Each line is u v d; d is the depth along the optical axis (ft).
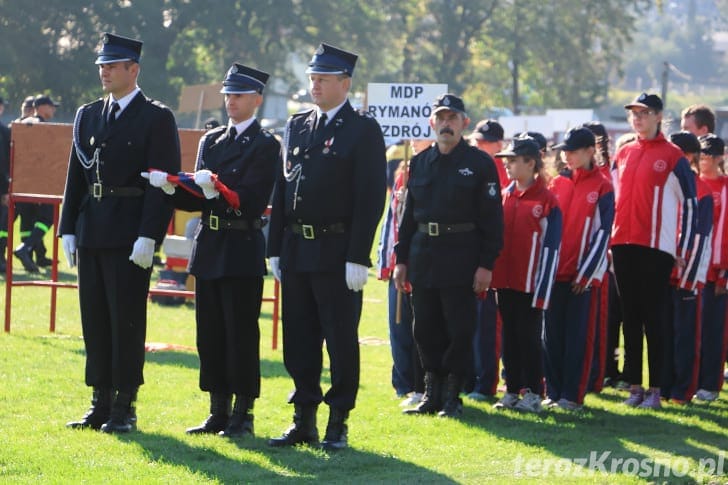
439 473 28.43
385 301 65.26
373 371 43.32
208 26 183.42
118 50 30.83
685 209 37.68
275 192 31.14
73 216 31.81
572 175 38.09
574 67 241.76
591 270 36.78
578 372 37.65
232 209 30.78
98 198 31.01
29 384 37.04
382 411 35.76
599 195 37.29
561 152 40.09
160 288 58.03
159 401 35.45
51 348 44.01
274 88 218.79
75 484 26.21
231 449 29.84
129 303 31.14
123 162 30.78
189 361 42.73
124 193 30.99
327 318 30.32
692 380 40.06
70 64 172.55
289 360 30.89
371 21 209.97
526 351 36.70
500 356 39.17
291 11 190.08
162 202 30.53
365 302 64.69
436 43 229.86
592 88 258.37
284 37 200.34
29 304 56.08
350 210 30.19
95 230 30.86
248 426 31.60
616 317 42.86
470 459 30.07
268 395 37.14
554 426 34.76
